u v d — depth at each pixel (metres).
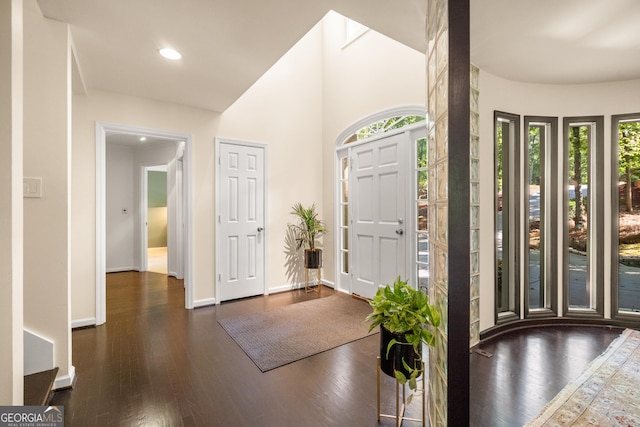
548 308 2.72
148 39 2.03
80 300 2.80
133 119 3.06
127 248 5.54
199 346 2.41
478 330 2.30
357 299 3.71
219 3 1.67
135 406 1.66
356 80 3.80
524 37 1.93
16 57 1.09
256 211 3.88
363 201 3.73
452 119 1.01
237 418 1.57
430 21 1.39
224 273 3.62
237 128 3.73
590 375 1.90
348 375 1.99
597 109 2.65
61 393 1.78
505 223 2.57
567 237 2.70
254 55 2.24
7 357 1.05
